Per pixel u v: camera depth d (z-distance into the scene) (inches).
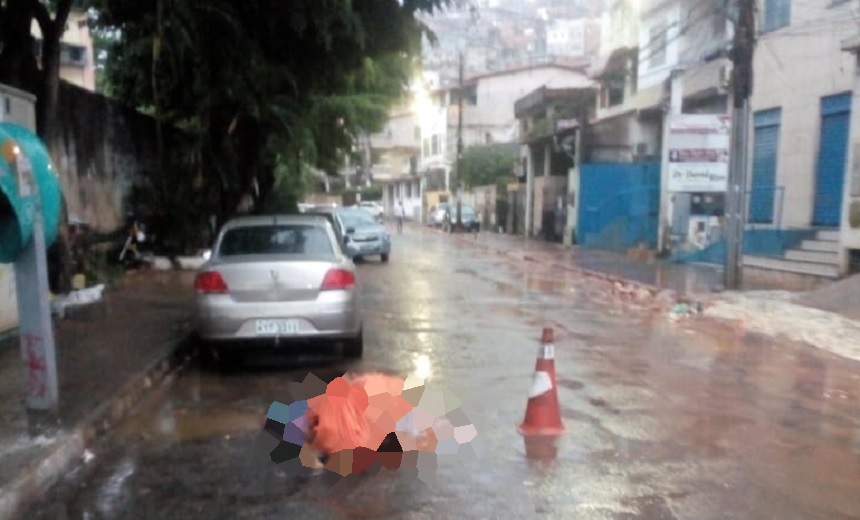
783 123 648.4
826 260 567.5
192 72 594.9
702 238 788.6
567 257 887.1
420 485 186.2
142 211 652.1
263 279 291.4
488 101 2128.4
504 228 1574.8
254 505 173.8
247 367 311.0
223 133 695.7
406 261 885.8
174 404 256.2
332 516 168.4
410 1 507.5
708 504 176.7
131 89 688.4
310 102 658.2
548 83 2117.4
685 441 222.7
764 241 647.1
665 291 558.6
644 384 292.5
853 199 522.0
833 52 581.3
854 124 525.3
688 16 838.5
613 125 1053.2
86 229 536.1
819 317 426.3
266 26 522.9
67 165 527.8
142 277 569.3
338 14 470.3
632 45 1130.0
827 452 215.0
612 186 1028.5
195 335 339.3
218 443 215.9
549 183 1254.9
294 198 1171.9
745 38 527.2
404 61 717.3
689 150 643.5
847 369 324.2
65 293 418.6
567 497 179.6
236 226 323.3
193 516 167.8
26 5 398.6
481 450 211.8
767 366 329.4
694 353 356.5
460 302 522.0
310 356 331.3
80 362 285.9
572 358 340.2
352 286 304.5
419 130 2748.5
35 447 191.8
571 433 228.2
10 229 211.8
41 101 405.4
